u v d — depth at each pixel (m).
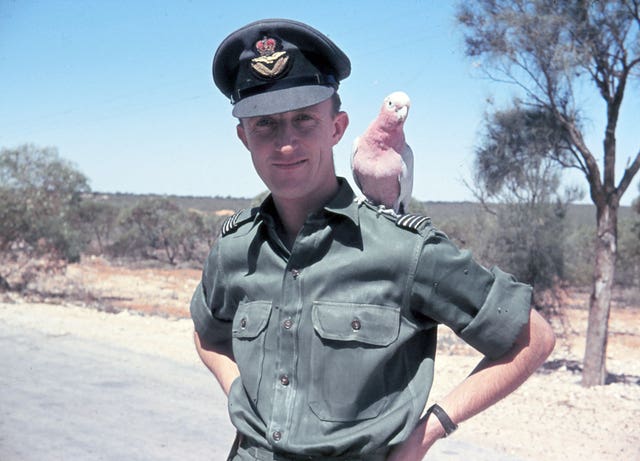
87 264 35.31
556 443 6.46
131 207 44.59
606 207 9.87
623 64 9.43
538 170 12.99
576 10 9.15
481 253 14.23
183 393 8.02
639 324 20.30
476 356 12.12
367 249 1.86
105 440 6.25
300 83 1.91
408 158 2.78
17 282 20.33
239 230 2.13
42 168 22.11
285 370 1.90
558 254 14.05
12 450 5.86
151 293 23.86
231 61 2.03
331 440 1.81
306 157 1.90
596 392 8.66
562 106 10.18
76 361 9.45
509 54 9.70
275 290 1.96
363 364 1.81
